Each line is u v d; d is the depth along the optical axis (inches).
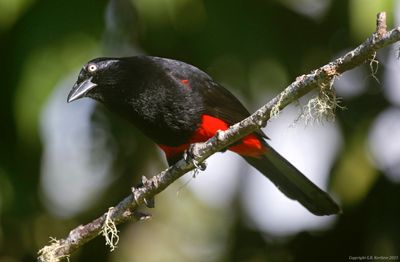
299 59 466.6
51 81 423.8
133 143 500.1
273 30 453.4
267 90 464.8
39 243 497.4
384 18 286.0
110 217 348.8
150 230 529.3
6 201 451.5
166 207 539.5
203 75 424.5
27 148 438.0
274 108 311.1
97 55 430.9
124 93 414.0
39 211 476.4
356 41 419.5
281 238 498.3
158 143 427.2
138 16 441.7
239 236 513.7
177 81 415.5
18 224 477.1
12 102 425.1
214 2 439.8
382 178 463.2
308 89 304.5
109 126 495.2
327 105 322.3
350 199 459.8
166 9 420.8
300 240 486.0
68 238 346.6
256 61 452.1
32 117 422.6
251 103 468.8
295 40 467.2
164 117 415.2
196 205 545.0
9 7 422.3
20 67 422.6
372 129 475.5
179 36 442.6
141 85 412.5
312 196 431.2
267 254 499.2
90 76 414.0
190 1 426.6
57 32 425.4
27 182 454.3
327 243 475.5
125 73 413.1
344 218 468.1
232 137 326.6
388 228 456.1
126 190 511.2
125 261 514.6
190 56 458.9
